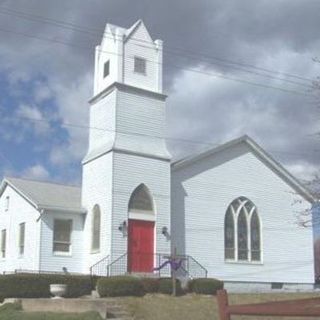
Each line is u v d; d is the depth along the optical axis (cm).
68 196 3809
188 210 3678
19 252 3747
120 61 3584
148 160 3556
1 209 4109
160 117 3669
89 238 3541
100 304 2517
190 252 3631
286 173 4078
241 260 3828
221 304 809
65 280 2998
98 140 3644
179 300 2942
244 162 3950
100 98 3678
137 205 3478
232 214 3847
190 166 3731
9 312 2447
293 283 4028
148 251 3459
